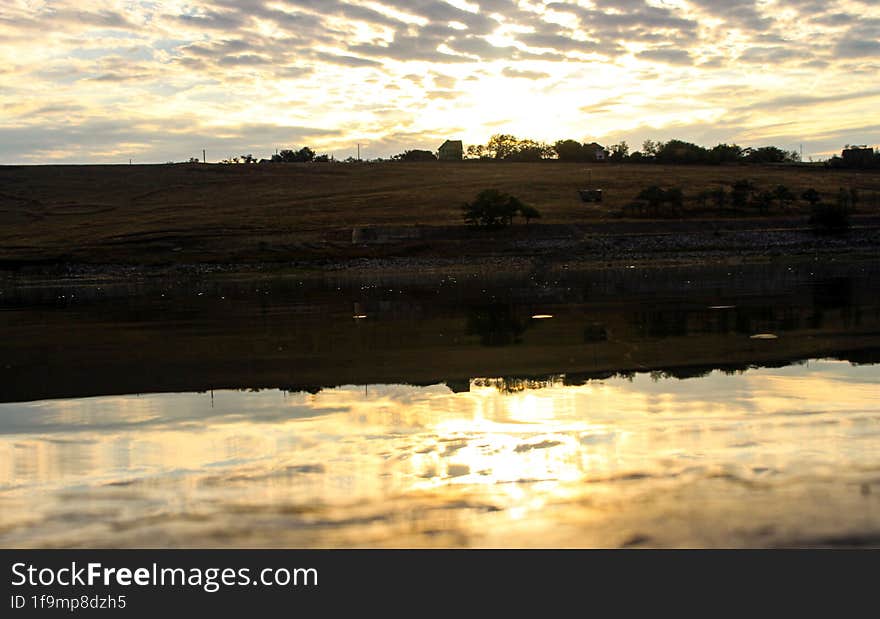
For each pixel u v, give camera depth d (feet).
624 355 48.08
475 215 309.01
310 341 61.05
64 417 34.12
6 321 97.96
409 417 31.14
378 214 350.84
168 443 28.25
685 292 110.73
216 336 67.97
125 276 255.50
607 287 130.52
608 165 522.06
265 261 277.23
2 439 29.91
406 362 47.57
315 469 23.91
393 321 77.41
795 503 19.75
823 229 286.66
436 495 21.21
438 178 460.55
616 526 18.81
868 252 241.76
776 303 85.25
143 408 35.65
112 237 319.27
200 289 181.27
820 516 18.93
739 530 18.33
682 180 424.87
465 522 19.35
